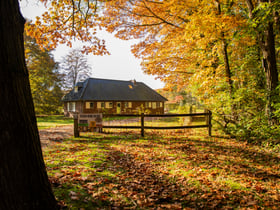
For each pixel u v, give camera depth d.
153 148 6.38
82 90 27.31
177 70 10.52
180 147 6.47
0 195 1.72
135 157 5.33
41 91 26.25
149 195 3.14
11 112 1.82
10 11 1.88
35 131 2.13
